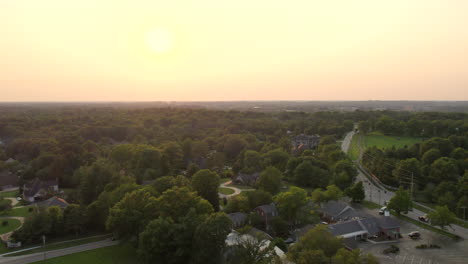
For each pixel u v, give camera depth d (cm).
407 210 9088
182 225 6197
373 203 10406
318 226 6119
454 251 6944
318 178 11912
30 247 7294
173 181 9444
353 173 12212
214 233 5728
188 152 16612
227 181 13412
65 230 7850
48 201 9775
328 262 5094
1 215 9400
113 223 6919
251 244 5969
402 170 11950
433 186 11062
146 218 6981
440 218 7812
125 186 8644
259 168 13712
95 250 7162
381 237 7731
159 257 6222
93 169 10550
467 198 9112
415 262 6438
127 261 6650
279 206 8219
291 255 5572
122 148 13962
